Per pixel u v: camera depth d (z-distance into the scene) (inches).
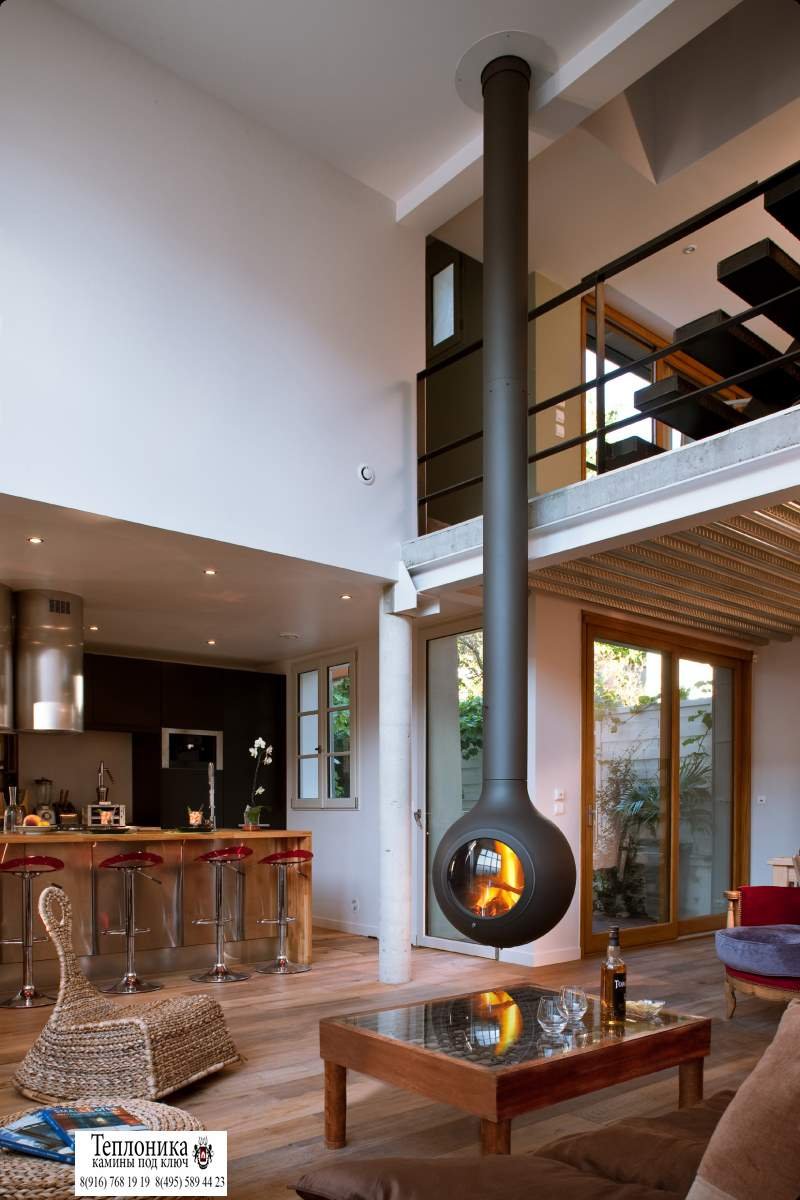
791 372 196.5
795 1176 55.2
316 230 216.7
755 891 214.4
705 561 226.4
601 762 280.7
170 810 339.0
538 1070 103.6
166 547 195.2
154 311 183.8
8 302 162.7
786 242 264.7
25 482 161.5
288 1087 149.9
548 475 271.9
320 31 181.6
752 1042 175.6
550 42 182.7
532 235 263.6
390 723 229.9
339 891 332.5
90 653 334.6
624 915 282.8
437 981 229.5
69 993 151.0
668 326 315.9
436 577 219.8
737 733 339.9
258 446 198.7
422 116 205.8
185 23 179.8
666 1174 74.3
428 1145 125.3
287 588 249.4
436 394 303.4
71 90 175.6
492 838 157.3
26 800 304.8
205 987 227.0
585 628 276.8
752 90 218.8
